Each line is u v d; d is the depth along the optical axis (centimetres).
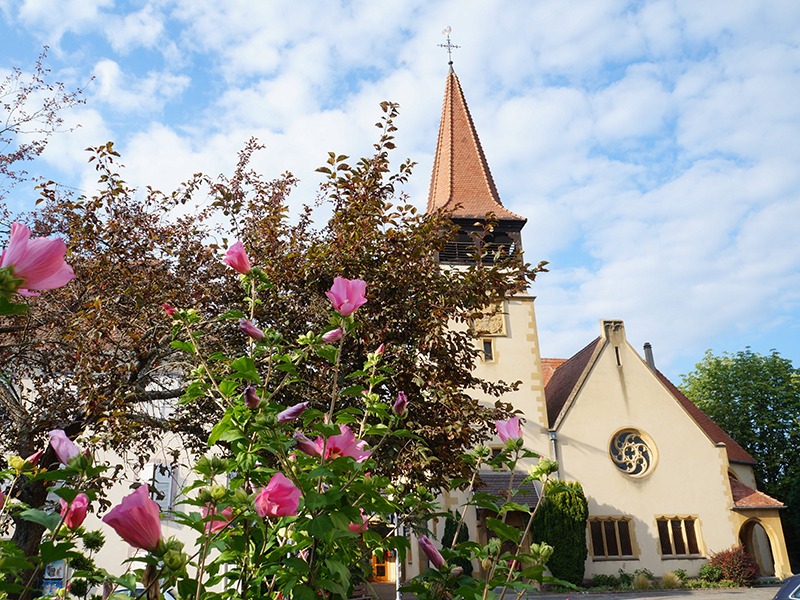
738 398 4306
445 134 3847
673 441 3047
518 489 314
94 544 295
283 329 926
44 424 892
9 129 1144
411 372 863
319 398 802
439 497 2544
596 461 2959
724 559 2806
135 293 934
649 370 3158
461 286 977
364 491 279
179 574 193
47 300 1017
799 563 3438
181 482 1504
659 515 2914
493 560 294
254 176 1260
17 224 174
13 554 205
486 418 921
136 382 984
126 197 1109
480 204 3488
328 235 1130
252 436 288
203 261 1048
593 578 2723
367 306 918
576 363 3600
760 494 3095
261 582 276
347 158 1012
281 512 240
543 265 984
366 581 310
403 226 1029
